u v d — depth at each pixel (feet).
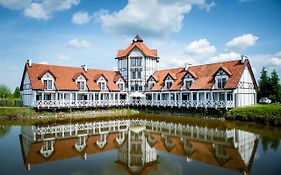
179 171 48.08
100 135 85.05
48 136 82.33
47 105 133.08
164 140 76.79
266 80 212.23
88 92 159.74
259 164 50.26
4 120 117.60
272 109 99.60
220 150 62.90
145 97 179.83
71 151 63.87
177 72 168.55
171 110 150.30
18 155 59.21
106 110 152.97
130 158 57.88
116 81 177.06
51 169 49.32
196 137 79.71
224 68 131.64
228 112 116.88
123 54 188.44
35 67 149.59
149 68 185.47
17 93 249.96
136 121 119.96
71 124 109.19
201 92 142.31
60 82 150.30
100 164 53.06
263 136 76.64
